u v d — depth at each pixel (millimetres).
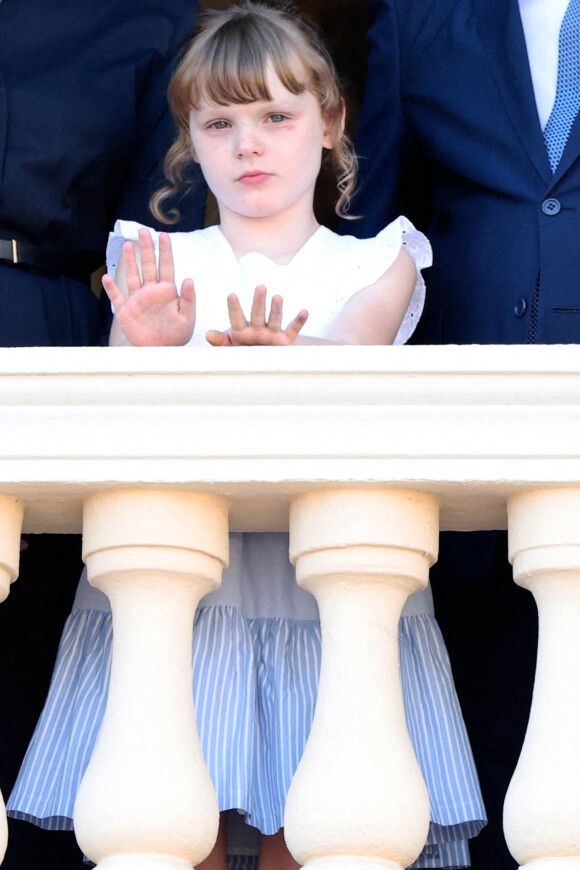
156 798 6621
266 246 10672
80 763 8383
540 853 6488
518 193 10828
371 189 12000
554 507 6840
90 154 11922
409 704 8742
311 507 7008
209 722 8375
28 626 11188
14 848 10758
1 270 11438
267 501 7168
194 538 6992
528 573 6902
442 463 6824
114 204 12672
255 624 9008
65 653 9016
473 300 10859
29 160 11562
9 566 7133
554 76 11156
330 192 17297
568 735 6613
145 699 6871
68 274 12234
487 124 11117
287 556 9156
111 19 12539
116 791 6641
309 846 6602
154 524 6949
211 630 8766
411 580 7023
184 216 12750
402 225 10688
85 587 9258
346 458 6836
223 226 10922
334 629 6992
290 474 6844
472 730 11148
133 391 6871
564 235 10625
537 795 6500
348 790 6586
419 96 11578
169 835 6609
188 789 6695
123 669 6949
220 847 8773
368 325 10289
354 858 6566
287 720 8539
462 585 10852
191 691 7016
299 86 10375
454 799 8391
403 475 6820
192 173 12688
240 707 8500
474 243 10977
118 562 6973
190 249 10812
